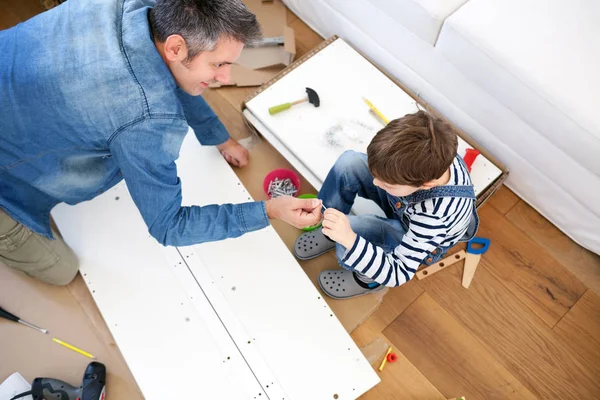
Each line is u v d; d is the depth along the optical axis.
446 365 1.42
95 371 1.35
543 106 1.23
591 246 1.49
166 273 1.40
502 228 1.58
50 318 1.45
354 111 1.55
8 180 1.08
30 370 1.39
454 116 1.57
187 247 1.42
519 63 1.24
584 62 1.22
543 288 1.51
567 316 1.47
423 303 1.49
